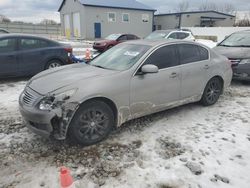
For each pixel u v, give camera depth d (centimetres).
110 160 334
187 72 472
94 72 398
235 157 344
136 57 423
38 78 406
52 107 332
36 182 289
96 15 3080
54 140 383
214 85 543
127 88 388
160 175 304
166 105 454
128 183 289
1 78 752
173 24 4119
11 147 363
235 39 841
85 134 361
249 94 652
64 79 373
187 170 313
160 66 436
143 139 391
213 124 451
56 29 4272
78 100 340
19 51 736
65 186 242
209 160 336
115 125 397
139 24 3462
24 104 362
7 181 290
